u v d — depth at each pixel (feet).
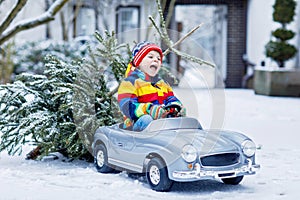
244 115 32.12
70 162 17.72
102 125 17.03
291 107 36.94
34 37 53.16
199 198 13.41
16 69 46.14
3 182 14.73
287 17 45.44
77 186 14.44
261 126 27.58
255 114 32.65
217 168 13.62
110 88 17.98
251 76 53.67
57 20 54.08
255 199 13.39
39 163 17.46
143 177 15.65
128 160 14.97
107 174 16.02
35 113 16.87
